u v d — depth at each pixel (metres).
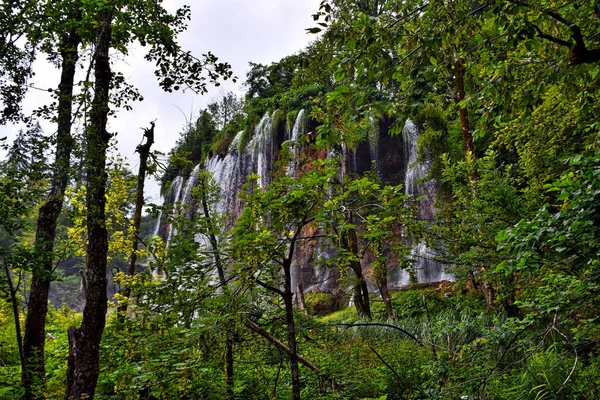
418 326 8.18
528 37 3.23
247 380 4.75
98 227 4.73
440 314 9.73
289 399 4.44
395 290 16.67
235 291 3.09
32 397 5.73
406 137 22.44
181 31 6.49
